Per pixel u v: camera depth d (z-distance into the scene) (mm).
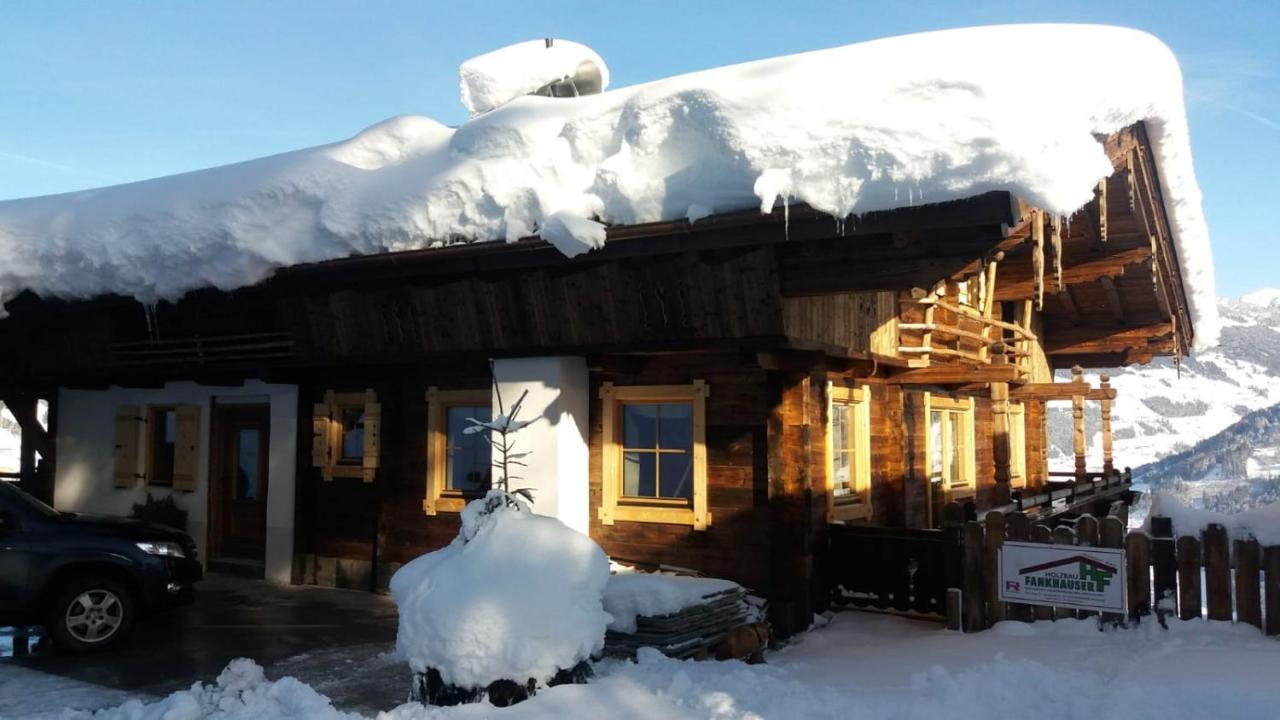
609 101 8789
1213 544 7082
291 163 10242
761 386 8812
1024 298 13719
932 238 6984
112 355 12281
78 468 13500
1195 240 14031
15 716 6266
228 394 12211
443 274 9266
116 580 8297
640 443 9484
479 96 13133
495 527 5992
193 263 10211
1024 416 17688
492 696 5570
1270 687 5375
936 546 8711
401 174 9562
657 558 9164
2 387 13344
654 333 8375
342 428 11430
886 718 5371
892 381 11297
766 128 7078
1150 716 5195
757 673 6508
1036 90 6410
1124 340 17891
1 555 7891
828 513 9352
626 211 7859
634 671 6301
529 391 9227
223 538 12445
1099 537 7391
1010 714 5387
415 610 5746
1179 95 10266
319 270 9672
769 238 7246
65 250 11062
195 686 6422
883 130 6543
